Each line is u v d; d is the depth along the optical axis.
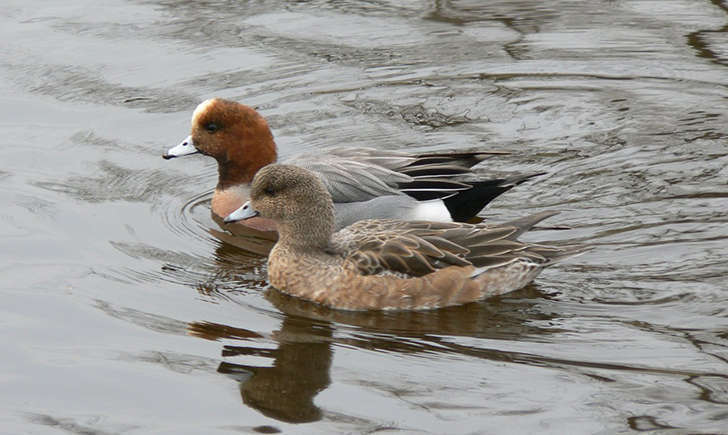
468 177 15.06
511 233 12.44
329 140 16.53
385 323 11.70
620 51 19.08
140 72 18.34
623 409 9.79
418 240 12.26
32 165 15.48
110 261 12.95
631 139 16.34
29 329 11.29
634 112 17.20
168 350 10.94
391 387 10.24
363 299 12.02
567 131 16.75
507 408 9.86
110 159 15.84
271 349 11.00
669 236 13.43
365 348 11.04
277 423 9.65
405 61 18.91
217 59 18.81
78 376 10.43
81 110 17.17
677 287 12.20
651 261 12.84
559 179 15.22
